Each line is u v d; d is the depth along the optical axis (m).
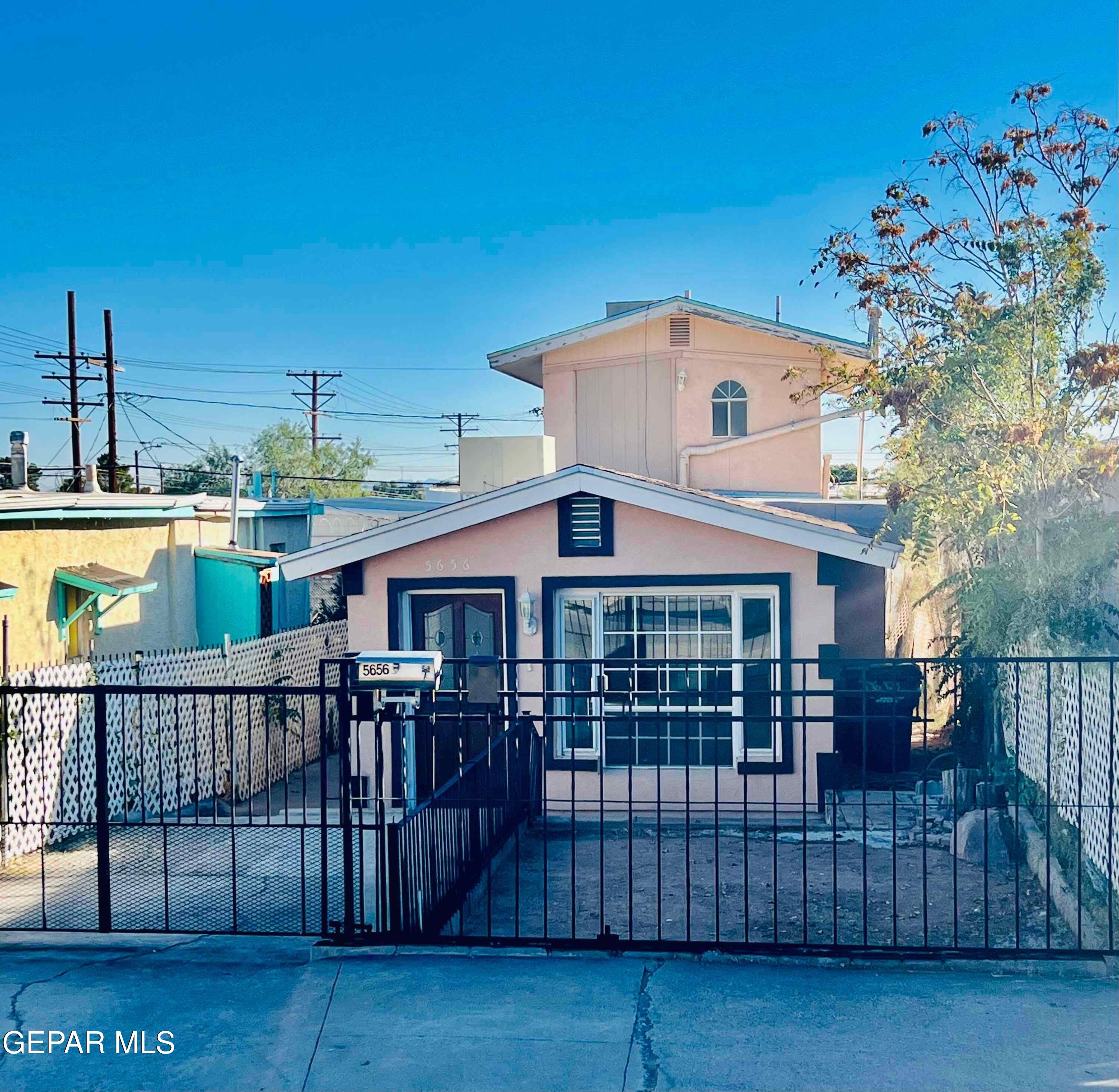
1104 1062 4.97
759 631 11.08
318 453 59.47
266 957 6.56
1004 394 9.82
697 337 19.69
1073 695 7.39
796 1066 5.00
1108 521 8.15
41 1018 5.69
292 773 14.31
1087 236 9.48
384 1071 5.04
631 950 6.38
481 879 8.30
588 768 11.07
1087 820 6.93
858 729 12.42
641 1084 4.88
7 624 13.11
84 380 36.38
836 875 6.86
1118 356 8.89
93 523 15.72
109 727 10.91
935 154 10.20
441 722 11.44
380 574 11.51
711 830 10.09
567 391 20.48
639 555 11.11
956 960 6.08
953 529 9.76
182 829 10.73
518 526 11.28
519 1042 5.30
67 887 8.79
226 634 16.80
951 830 9.72
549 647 11.25
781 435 19.62
